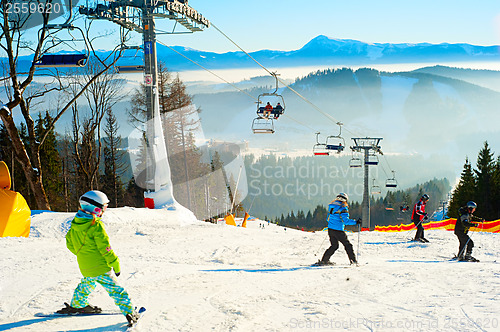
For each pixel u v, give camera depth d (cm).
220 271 816
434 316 478
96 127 2978
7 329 436
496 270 825
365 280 716
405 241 1451
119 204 4047
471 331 419
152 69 1769
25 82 1900
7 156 3881
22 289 612
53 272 725
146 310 509
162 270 800
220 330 432
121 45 1869
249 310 511
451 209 5938
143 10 1783
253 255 1102
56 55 1623
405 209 2444
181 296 586
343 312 504
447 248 1305
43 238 1120
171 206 1595
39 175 1973
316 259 1064
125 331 430
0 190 1144
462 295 590
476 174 5531
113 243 1187
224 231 1463
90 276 457
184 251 1110
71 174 4184
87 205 452
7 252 893
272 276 758
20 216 1157
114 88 2786
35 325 449
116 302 453
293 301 564
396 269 843
